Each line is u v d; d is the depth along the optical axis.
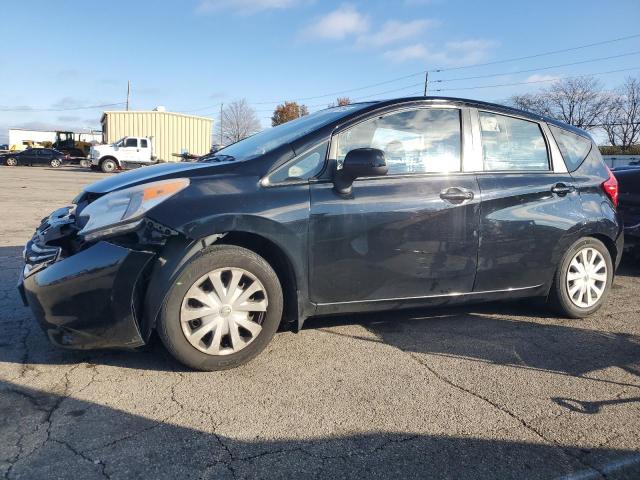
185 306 3.11
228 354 3.24
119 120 36.38
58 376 3.13
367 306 3.67
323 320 4.25
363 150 3.34
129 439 2.52
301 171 3.46
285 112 58.94
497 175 4.01
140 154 29.56
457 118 3.98
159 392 2.98
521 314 4.56
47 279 2.99
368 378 3.24
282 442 2.54
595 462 2.45
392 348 3.72
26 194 14.16
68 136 38.66
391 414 2.82
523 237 4.04
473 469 2.38
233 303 3.23
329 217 3.41
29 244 3.46
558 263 4.27
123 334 3.05
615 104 55.44
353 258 3.51
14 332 3.78
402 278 3.69
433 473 2.34
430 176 3.77
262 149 3.69
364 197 3.52
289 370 3.32
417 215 3.64
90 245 3.06
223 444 2.50
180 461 2.37
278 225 3.27
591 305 4.50
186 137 38.12
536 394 3.10
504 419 2.80
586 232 4.33
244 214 3.18
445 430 2.68
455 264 3.83
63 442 2.47
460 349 3.74
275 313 3.34
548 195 4.17
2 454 2.37
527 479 2.31
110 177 3.85
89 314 3.00
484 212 3.88
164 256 3.06
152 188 3.17
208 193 3.19
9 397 2.87
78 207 3.54
